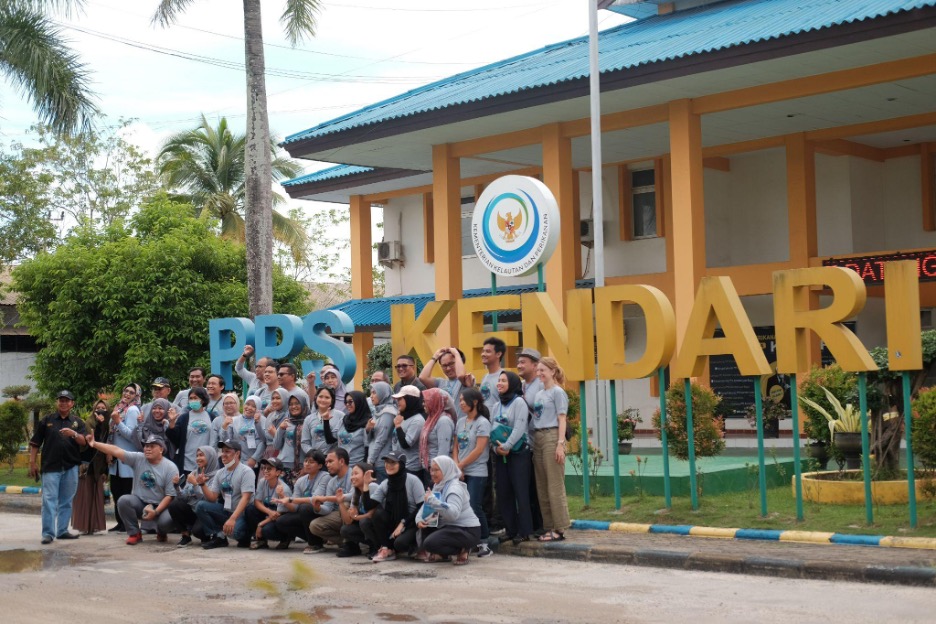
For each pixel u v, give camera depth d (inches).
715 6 1002.1
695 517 507.2
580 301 550.0
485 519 468.1
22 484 824.3
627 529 500.7
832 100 807.7
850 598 352.8
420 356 602.5
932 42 676.7
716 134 922.7
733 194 1030.4
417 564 448.8
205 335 853.8
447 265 956.6
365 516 459.2
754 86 780.0
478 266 1167.0
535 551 466.6
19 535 581.3
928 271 821.9
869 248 974.4
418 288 1234.6
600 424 715.4
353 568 442.0
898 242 989.8
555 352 557.3
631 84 764.0
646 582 396.2
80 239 909.8
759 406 501.7
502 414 470.3
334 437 506.0
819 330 474.0
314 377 572.4
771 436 976.9
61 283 864.9
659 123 866.1
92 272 852.6
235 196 1844.2
